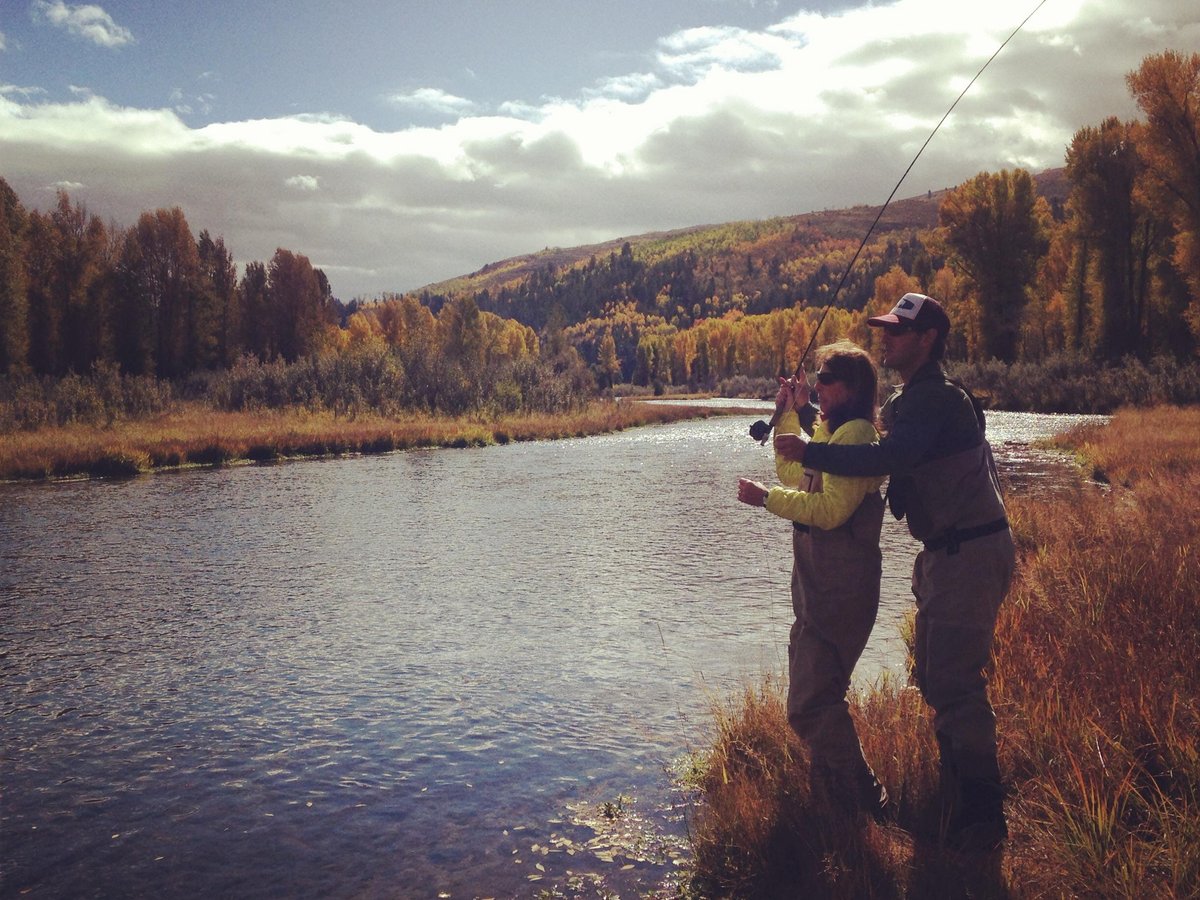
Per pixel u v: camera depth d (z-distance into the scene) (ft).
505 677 17.38
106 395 100.58
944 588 10.03
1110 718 11.46
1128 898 8.13
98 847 10.86
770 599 23.80
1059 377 149.59
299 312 223.30
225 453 73.00
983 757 9.82
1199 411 90.89
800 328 382.01
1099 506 30.68
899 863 9.23
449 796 12.11
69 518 40.52
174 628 21.38
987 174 182.91
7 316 150.92
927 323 10.45
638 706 15.57
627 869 10.05
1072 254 186.29
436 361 134.72
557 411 135.95
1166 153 123.65
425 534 35.63
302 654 19.13
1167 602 16.05
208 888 9.87
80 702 16.21
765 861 9.66
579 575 27.32
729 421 140.15
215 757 13.62
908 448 9.63
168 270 191.11
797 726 10.75
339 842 10.88
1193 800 9.42
